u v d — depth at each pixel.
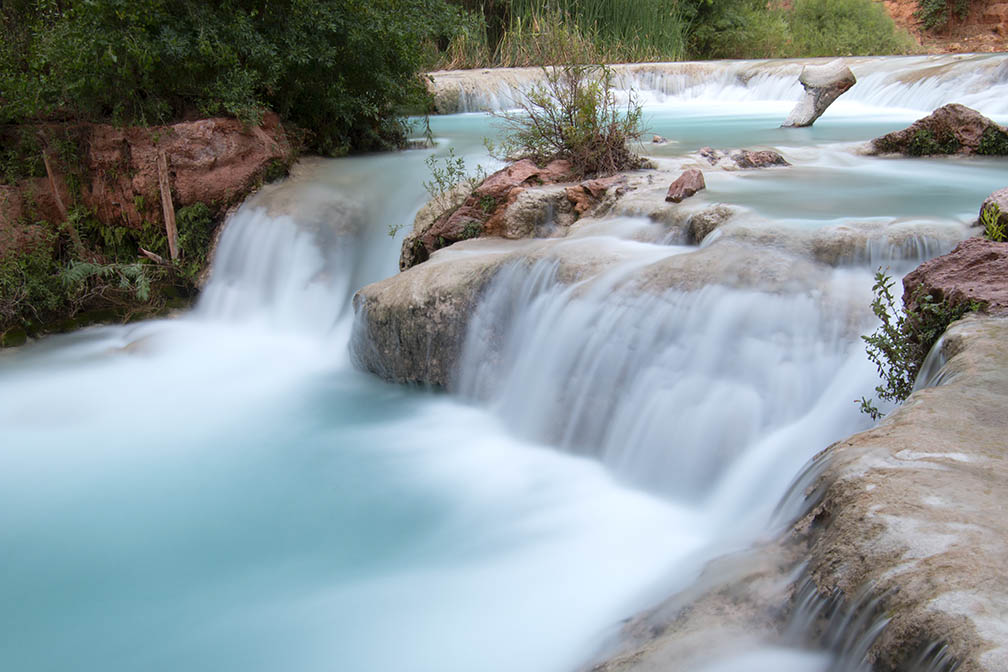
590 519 5.99
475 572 5.50
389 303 8.67
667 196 8.57
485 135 15.74
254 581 5.69
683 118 17.47
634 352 6.78
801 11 37.31
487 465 7.05
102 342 10.79
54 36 11.45
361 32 12.91
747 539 4.36
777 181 9.49
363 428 7.99
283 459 7.46
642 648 3.54
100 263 11.91
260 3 12.51
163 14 11.58
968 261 5.34
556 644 4.62
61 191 12.08
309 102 13.42
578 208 9.41
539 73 21.16
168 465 7.50
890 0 40.47
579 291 7.32
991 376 4.03
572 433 7.08
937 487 3.18
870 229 6.75
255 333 10.87
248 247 11.39
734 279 6.56
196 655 4.98
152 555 6.11
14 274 11.01
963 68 15.98
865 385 5.62
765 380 6.12
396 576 5.57
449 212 10.21
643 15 27.80
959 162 10.58
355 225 11.45
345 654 4.86
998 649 2.33
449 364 8.35
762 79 20.73
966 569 2.69
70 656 5.05
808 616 3.10
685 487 6.16
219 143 11.80
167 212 11.67
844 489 3.37
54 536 6.41
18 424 8.51
